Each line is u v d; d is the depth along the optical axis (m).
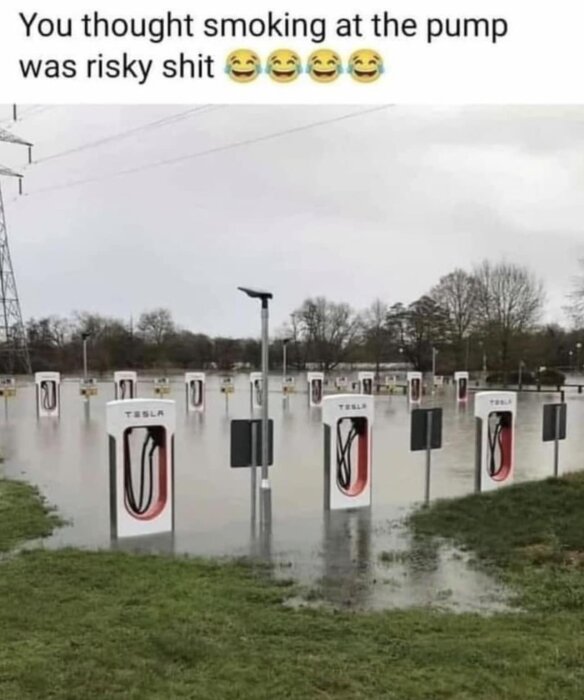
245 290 9.64
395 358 75.44
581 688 4.18
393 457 15.54
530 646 4.79
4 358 64.56
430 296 74.44
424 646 4.79
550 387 53.78
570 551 7.32
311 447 17.31
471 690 4.16
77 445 17.52
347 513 9.57
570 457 15.88
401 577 6.57
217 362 78.50
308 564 7.04
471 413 28.22
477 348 67.94
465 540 7.91
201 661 4.54
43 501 10.51
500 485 10.99
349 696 4.08
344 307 93.56
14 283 66.94
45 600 5.73
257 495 10.92
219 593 5.98
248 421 9.35
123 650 4.68
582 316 65.31
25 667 4.39
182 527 8.78
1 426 22.14
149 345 75.75
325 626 5.19
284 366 51.22
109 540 8.10
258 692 4.12
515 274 86.00
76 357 72.38
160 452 8.51
